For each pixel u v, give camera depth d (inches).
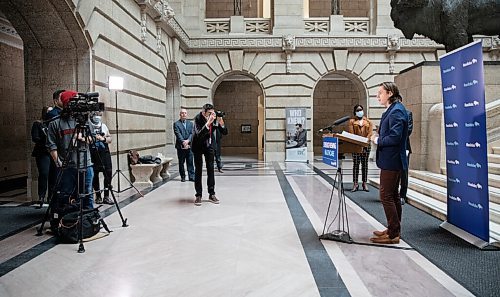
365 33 720.3
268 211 271.1
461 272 157.6
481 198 189.8
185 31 652.7
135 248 191.3
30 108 313.6
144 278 154.3
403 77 414.0
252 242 199.9
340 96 987.9
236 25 717.9
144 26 442.6
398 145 191.2
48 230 227.0
